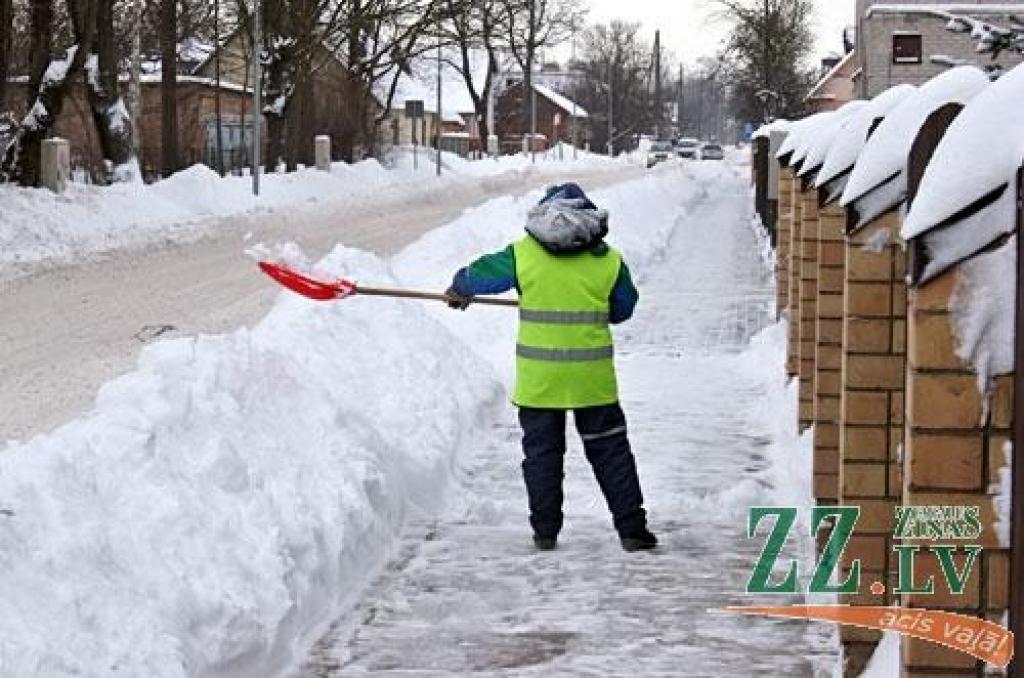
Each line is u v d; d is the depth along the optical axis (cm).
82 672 564
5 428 1399
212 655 649
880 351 719
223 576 690
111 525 666
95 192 3641
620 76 15675
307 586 758
